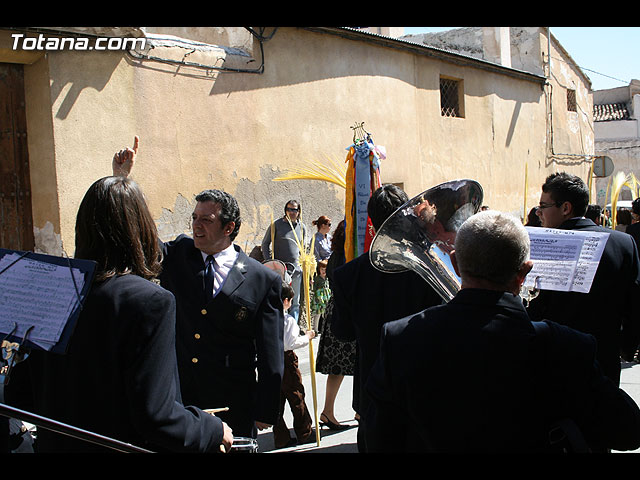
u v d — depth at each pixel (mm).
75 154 7043
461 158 13461
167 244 3395
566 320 3236
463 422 1783
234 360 3180
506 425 1765
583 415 1794
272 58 9289
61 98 6918
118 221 2012
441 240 2705
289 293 4555
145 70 7707
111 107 7352
